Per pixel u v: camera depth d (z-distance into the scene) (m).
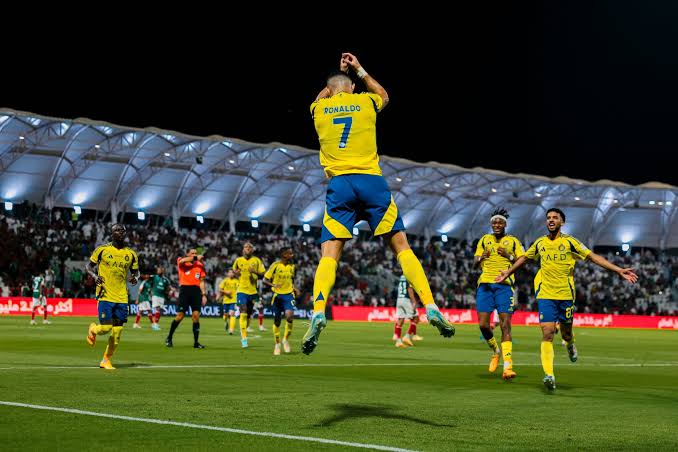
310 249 107.69
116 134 83.75
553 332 19.86
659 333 76.31
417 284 12.05
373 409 15.16
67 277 86.81
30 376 20.14
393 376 22.67
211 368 24.02
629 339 58.94
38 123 79.06
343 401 16.23
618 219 120.25
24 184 90.56
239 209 105.25
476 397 17.67
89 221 95.12
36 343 35.75
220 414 14.03
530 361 30.95
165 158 91.88
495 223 24.44
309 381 20.50
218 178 99.44
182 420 13.27
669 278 118.19
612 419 14.62
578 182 107.56
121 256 23.11
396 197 109.62
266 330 57.97
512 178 104.19
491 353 35.62
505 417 14.60
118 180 94.56
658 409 16.16
